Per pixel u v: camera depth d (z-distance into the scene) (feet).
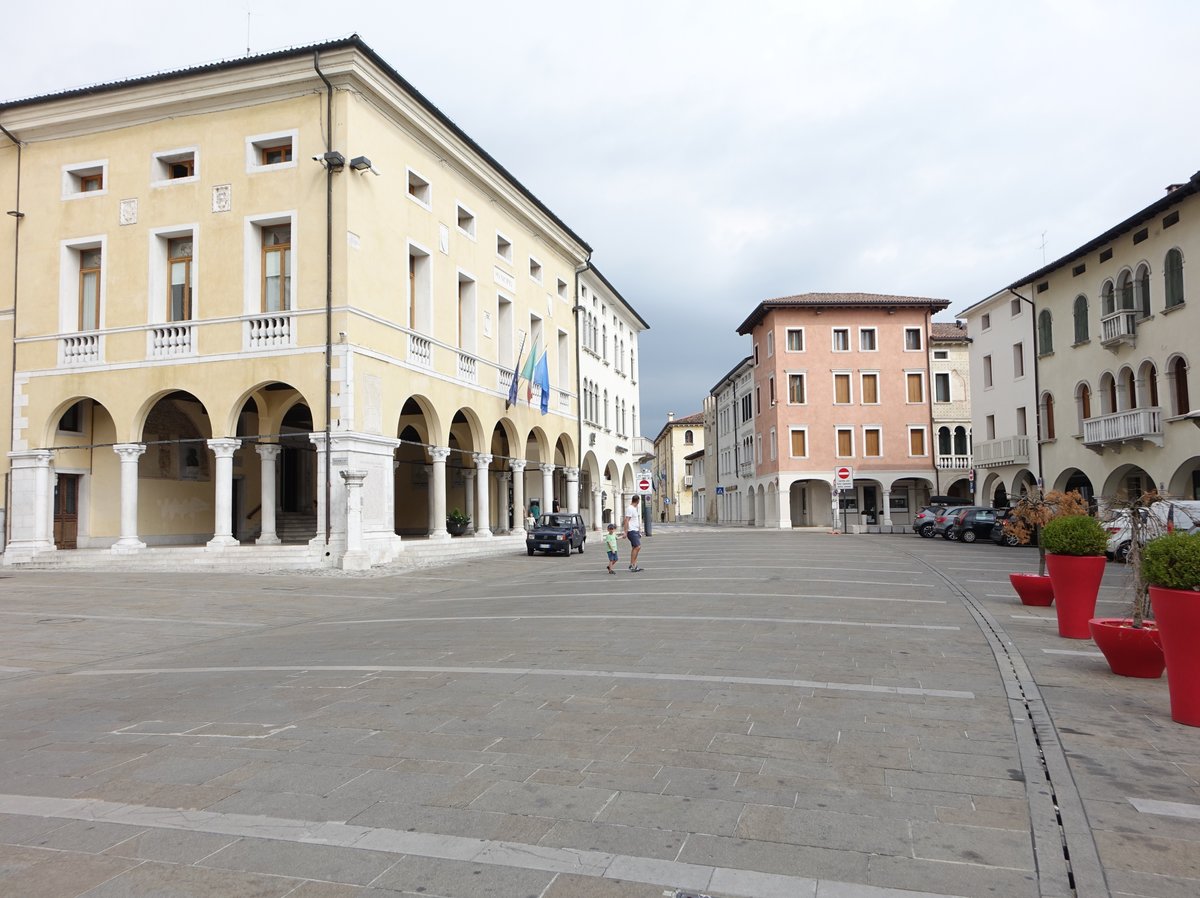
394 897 12.67
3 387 86.38
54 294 85.20
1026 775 17.89
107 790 17.90
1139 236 100.07
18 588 63.46
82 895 12.86
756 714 22.85
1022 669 28.71
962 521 120.67
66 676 33.22
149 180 83.05
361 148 79.71
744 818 15.57
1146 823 15.28
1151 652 26.91
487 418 105.19
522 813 15.92
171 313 83.30
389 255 83.87
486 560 88.94
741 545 111.04
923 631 36.81
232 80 79.92
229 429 78.74
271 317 78.02
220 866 13.85
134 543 80.69
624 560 86.38
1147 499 31.55
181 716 24.50
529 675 28.27
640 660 30.50
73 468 87.45
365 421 78.38
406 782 17.78
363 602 55.62
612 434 164.25
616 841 14.60
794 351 181.78
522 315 117.60
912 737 20.66
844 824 15.28
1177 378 94.48
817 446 180.04
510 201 111.14
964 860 13.76
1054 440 120.26
